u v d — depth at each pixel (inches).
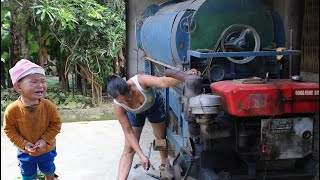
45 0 219.9
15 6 227.5
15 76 104.1
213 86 100.4
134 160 163.5
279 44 125.3
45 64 293.7
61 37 248.5
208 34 117.4
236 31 114.0
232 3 117.7
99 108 241.4
